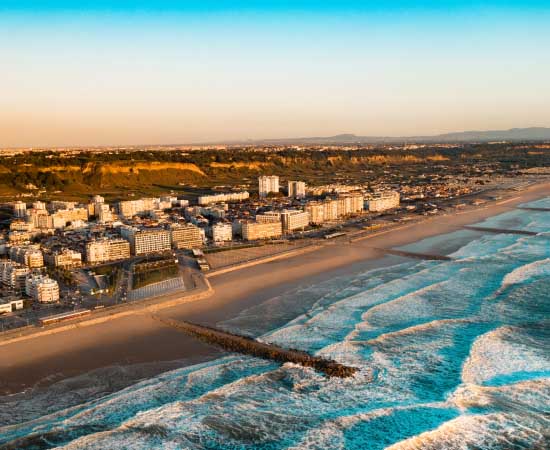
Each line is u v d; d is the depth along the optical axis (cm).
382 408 17612
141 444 16088
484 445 15700
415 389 19012
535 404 17725
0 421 17588
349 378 19862
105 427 17138
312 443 15938
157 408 18012
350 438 16112
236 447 15900
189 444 16088
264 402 18388
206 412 17788
